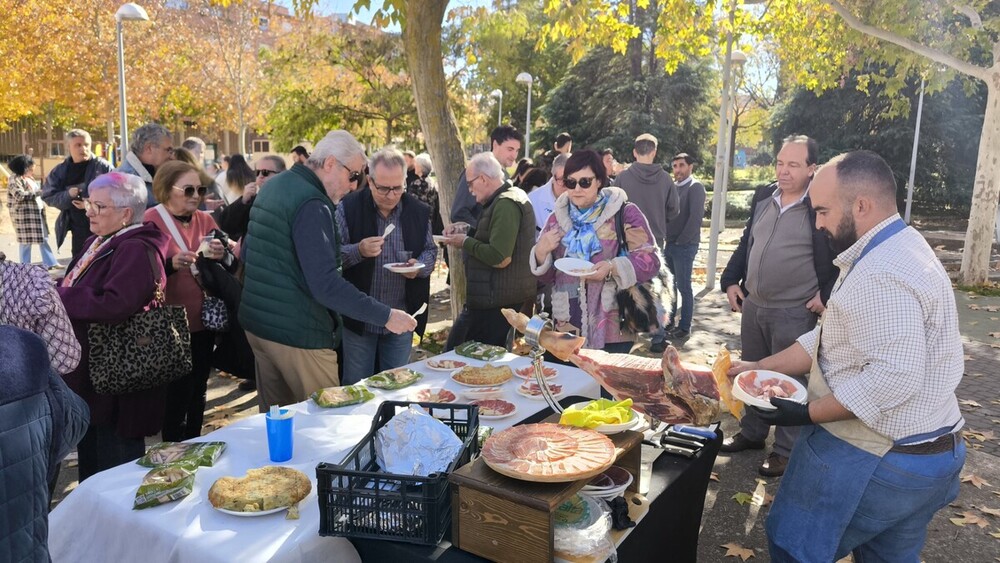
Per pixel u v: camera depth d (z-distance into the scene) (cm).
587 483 189
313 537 178
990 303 890
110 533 190
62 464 389
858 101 2192
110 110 2036
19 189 905
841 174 194
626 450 192
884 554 214
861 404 184
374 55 2359
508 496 162
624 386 210
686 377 203
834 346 199
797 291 370
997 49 956
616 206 343
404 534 173
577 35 732
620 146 2508
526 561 164
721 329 731
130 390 284
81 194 671
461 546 173
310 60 2342
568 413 206
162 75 2244
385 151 380
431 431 197
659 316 346
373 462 201
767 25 1198
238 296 360
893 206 193
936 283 184
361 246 368
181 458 214
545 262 358
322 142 304
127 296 274
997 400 531
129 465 215
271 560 168
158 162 454
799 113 2291
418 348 636
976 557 320
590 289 347
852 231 196
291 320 300
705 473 249
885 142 2142
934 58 980
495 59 2178
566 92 2736
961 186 2120
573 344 215
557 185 518
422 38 559
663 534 217
